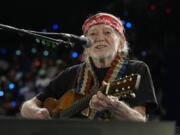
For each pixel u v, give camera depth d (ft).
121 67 15.16
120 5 45.11
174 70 40.55
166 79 40.57
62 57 42.27
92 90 15.15
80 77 15.99
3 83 40.91
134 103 14.30
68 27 50.47
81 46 13.79
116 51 15.53
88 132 7.97
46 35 13.34
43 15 52.37
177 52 41.16
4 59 50.29
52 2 51.78
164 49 42.37
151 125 8.43
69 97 15.61
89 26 15.61
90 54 15.51
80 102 14.49
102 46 15.17
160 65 41.29
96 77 15.38
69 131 7.88
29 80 41.47
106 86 13.24
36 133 7.75
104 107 13.08
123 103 13.26
